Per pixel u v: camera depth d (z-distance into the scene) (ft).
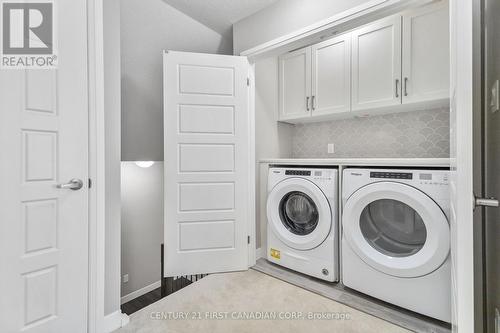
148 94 7.51
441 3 5.88
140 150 7.76
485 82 3.62
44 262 4.00
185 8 7.08
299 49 8.52
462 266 2.33
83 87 4.48
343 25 5.57
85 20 4.52
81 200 4.45
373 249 5.51
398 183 5.08
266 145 8.65
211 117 7.06
